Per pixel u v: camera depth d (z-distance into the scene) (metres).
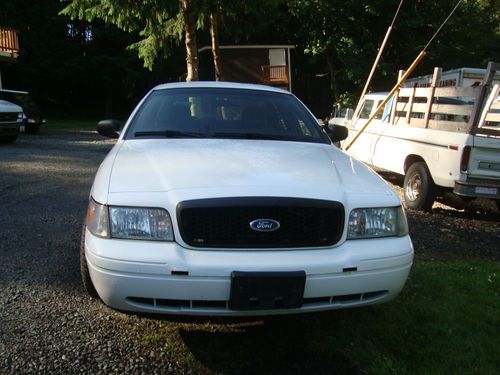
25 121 19.02
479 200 8.53
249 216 2.75
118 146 3.79
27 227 5.62
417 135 7.49
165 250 2.70
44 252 4.77
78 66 33.78
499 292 4.05
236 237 2.75
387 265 2.90
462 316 3.56
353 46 23.03
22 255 4.66
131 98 40.41
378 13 22.67
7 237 5.21
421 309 3.62
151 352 3.02
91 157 12.08
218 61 16.72
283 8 27.66
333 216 2.86
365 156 9.53
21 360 2.88
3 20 32.00
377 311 3.59
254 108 4.39
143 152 3.49
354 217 2.92
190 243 2.72
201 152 3.46
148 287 2.69
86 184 8.41
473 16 23.11
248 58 22.69
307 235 2.81
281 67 22.67
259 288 2.67
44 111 39.34
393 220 3.04
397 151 8.15
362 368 2.91
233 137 4.01
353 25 24.20
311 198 2.83
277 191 2.83
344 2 23.20
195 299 2.69
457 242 5.71
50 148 13.88
